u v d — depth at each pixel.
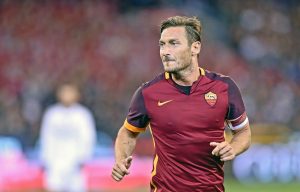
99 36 82.44
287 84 82.69
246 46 88.38
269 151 59.47
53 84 72.69
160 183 18.17
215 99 18.00
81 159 39.59
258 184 57.19
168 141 18.00
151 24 85.56
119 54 80.88
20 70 74.62
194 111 17.89
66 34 81.38
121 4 89.94
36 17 82.38
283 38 91.06
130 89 75.19
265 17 92.50
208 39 87.00
